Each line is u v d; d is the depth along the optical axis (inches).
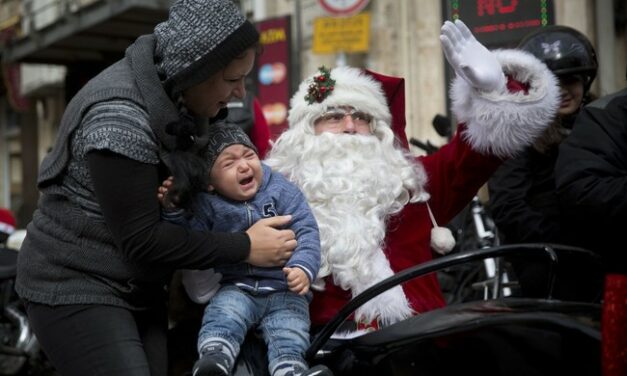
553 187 139.4
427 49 316.2
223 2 99.3
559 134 139.2
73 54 551.8
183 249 95.9
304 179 123.7
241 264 105.3
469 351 85.2
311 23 361.7
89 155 95.2
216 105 102.5
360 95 128.4
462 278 200.1
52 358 100.0
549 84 121.3
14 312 205.0
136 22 466.3
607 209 116.1
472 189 128.2
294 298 106.6
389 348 90.7
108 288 99.0
